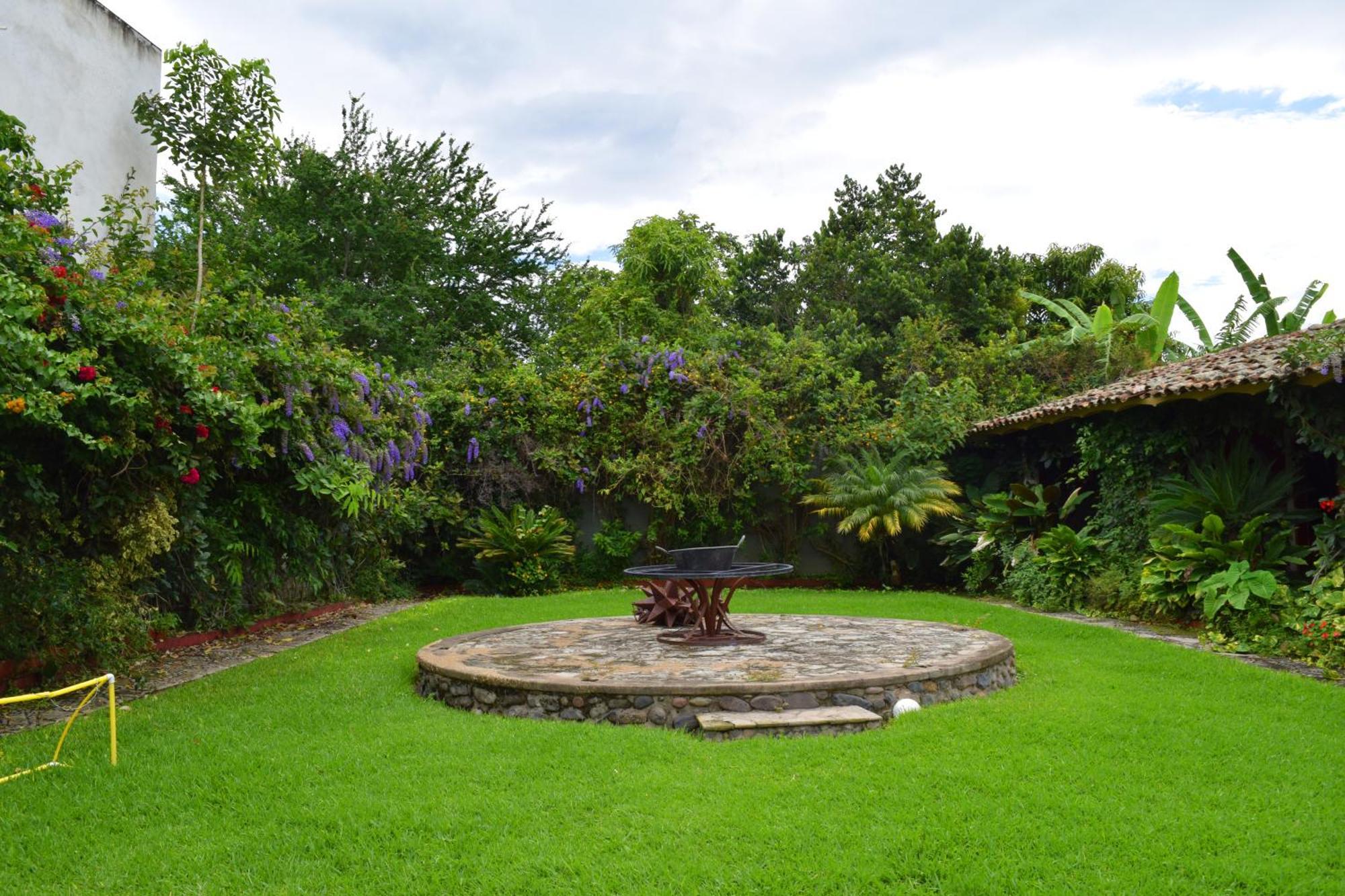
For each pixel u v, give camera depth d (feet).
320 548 34.22
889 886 10.20
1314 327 34.63
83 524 21.88
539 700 17.89
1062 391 53.93
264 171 31.01
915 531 46.44
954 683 19.04
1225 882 10.18
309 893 10.21
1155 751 14.74
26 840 11.72
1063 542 36.09
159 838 11.77
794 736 16.15
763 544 49.52
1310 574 27.58
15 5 28.73
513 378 47.29
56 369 17.65
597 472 47.42
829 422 48.06
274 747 15.56
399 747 15.39
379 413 36.24
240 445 23.95
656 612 26.91
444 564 46.73
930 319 59.21
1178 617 30.81
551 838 11.53
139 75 33.94
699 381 47.47
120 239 27.76
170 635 27.02
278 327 28.04
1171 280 55.62
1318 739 15.76
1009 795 12.65
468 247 75.51
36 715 18.58
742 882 10.27
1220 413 32.40
